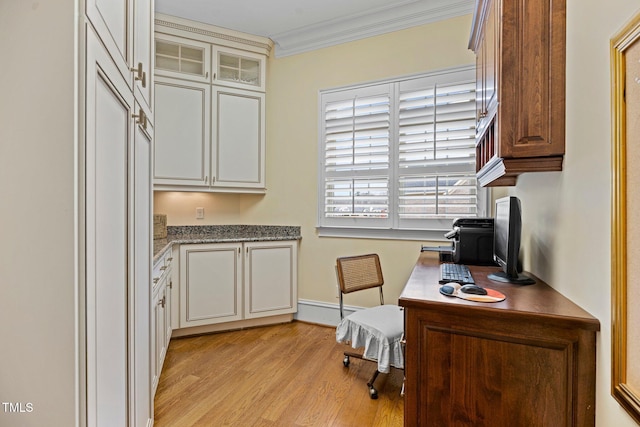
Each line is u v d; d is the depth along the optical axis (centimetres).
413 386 127
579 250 117
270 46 340
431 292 138
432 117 276
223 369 234
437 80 275
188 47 314
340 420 178
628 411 83
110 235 91
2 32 70
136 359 126
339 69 314
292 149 337
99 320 82
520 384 113
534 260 169
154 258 188
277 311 323
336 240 318
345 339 225
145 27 143
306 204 331
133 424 114
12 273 72
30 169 70
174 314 284
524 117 133
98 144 80
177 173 307
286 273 327
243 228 356
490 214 260
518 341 113
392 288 294
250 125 338
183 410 186
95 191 77
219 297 301
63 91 68
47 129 69
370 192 302
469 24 264
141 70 121
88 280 72
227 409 187
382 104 295
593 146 106
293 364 242
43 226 70
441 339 124
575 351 107
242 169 334
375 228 299
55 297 70
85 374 71
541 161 134
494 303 121
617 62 88
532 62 132
